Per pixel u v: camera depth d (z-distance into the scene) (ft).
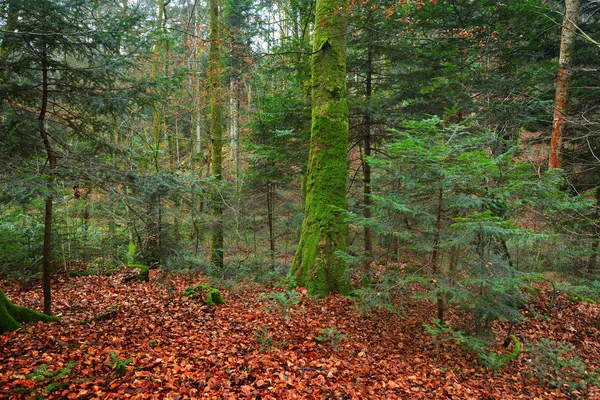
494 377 18.25
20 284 27.73
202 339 18.17
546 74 31.40
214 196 37.06
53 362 13.71
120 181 19.53
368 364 17.53
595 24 33.78
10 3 15.58
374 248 34.19
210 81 41.01
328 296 25.80
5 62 16.78
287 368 15.80
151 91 21.53
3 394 10.83
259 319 21.67
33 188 13.84
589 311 28.17
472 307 18.17
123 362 13.98
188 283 31.53
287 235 45.14
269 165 38.75
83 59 20.52
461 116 32.76
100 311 22.29
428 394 15.44
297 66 35.24
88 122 20.90
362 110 29.45
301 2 39.01
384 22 28.43
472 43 30.91
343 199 27.66
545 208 22.81
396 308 20.18
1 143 17.25
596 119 32.60
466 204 16.84
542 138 34.65
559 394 17.37
